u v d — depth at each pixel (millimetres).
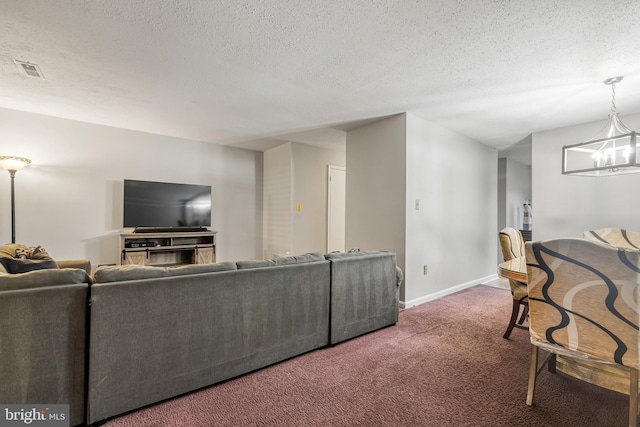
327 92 2836
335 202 5492
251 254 5449
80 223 3936
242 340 1834
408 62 2266
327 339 2270
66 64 2352
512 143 4668
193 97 3014
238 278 1816
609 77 2443
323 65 2330
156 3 1645
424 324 2795
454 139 4066
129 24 1835
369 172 3768
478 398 1648
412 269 3398
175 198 4504
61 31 1908
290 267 2051
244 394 1673
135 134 4324
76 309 1381
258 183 5551
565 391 1712
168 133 4445
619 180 3369
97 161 4047
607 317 1284
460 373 1910
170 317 1587
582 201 3635
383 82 2607
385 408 1558
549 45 1995
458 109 3229
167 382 1581
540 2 1582
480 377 1864
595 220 3533
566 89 2686
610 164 2186
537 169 4023
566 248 1330
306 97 2965
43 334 1311
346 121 3691
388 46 2051
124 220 4090
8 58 2258
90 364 1385
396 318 2797
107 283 1440
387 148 3549
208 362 1709
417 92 2809
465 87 2686
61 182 3816
